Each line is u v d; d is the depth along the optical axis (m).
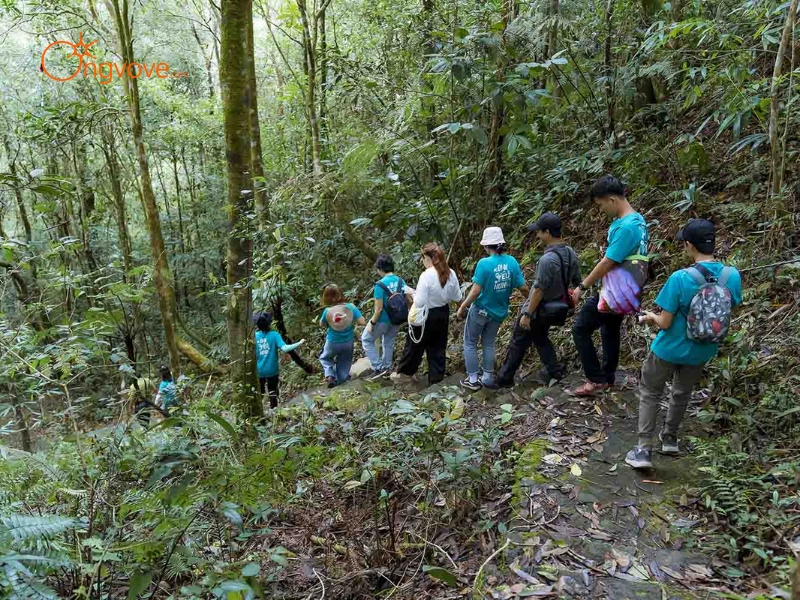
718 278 2.89
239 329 4.31
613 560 2.51
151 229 6.88
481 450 3.38
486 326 4.68
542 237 4.29
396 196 7.52
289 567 2.92
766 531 2.54
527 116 6.55
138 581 2.03
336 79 7.68
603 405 3.96
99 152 10.45
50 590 1.79
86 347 3.54
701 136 6.02
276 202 6.44
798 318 3.86
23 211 9.16
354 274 9.42
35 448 5.27
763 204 4.83
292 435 3.69
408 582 2.69
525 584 2.39
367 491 3.49
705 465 3.11
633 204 5.99
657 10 6.22
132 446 2.89
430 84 7.04
